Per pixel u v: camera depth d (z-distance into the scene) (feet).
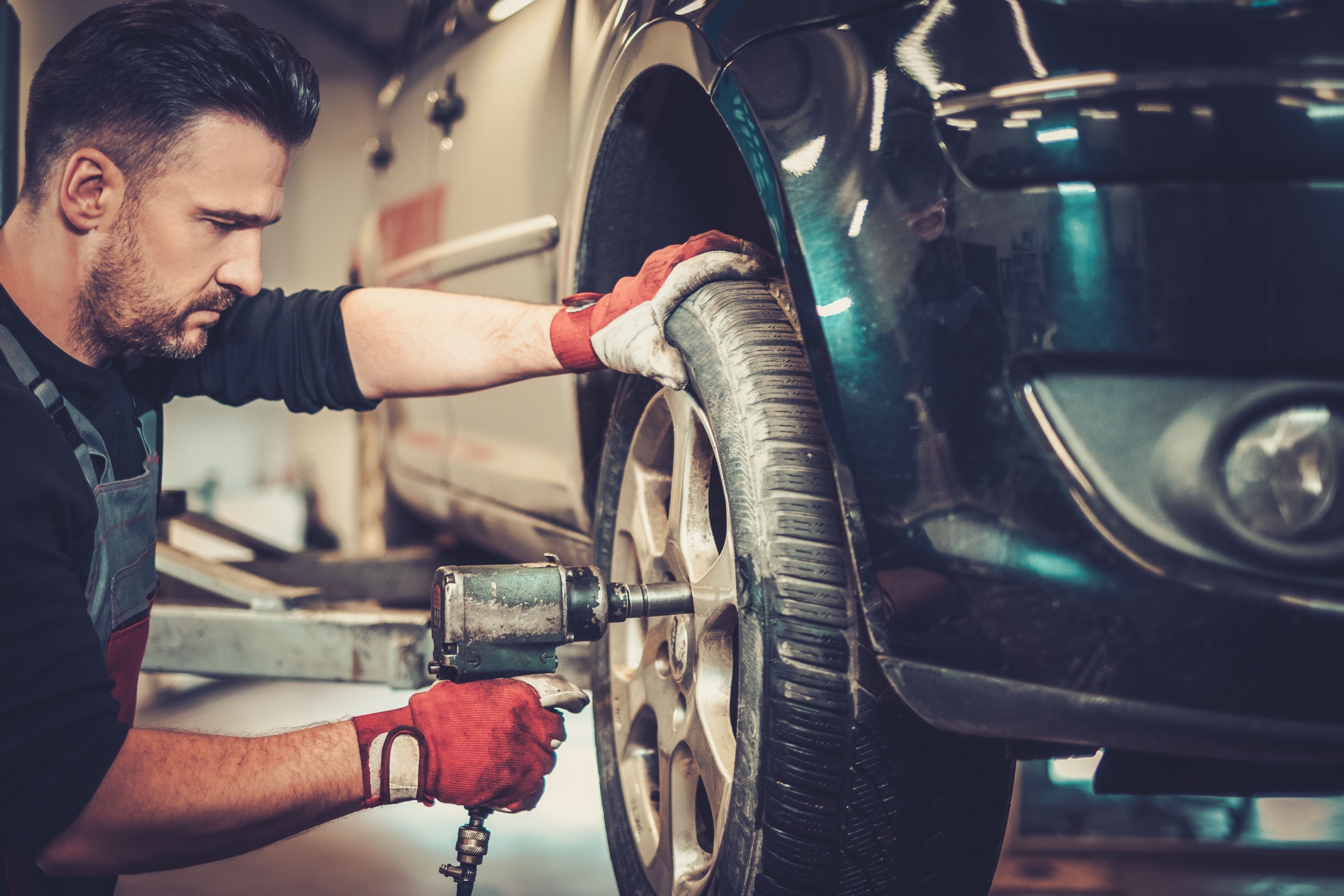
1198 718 2.92
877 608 3.24
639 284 4.19
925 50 3.21
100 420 3.94
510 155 6.40
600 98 4.78
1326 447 2.92
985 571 3.06
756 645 3.50
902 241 3.15
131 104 3.35
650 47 4.21
